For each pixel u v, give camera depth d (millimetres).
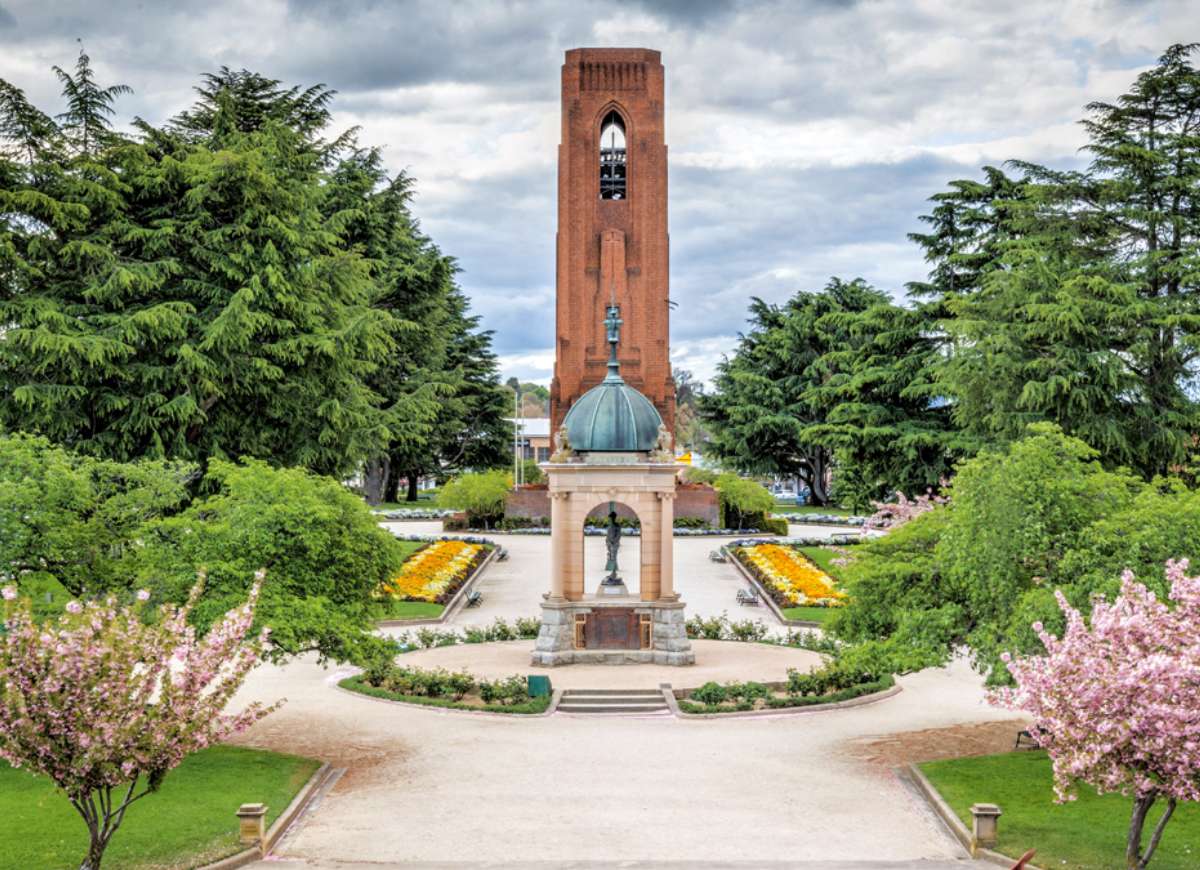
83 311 43625
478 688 33875
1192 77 49281
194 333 45656
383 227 74250
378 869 19406
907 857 20266
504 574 58094
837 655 32031
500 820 22281
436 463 99188
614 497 37656
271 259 46531
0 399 42469
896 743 28484
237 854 19781
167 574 27297
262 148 50844
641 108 83625
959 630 27578
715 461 105375
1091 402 47531
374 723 30422
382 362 75125
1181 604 18906
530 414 185500
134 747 17438
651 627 37531
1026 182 54000
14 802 22281
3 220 43000
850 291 100562
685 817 22484
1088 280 47625
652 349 83375
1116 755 17609
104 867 19062
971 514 26922
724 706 32062
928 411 64625
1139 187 49312
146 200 46969
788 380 98688
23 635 17031
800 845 20859
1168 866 19328
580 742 28516
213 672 18375
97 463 28703
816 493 101125
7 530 25641
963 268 63688
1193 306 47656
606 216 83625
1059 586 25266
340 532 29188
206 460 45375
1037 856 19859
